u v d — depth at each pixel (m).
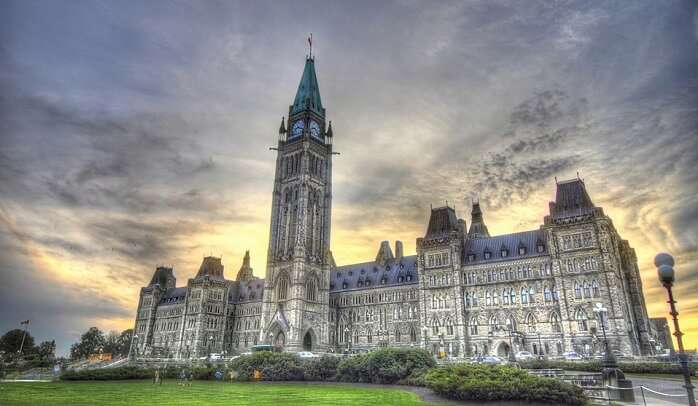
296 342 121.25
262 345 115.25
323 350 128.75
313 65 164.25
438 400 39.06
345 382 58.72
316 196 143.50
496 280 100.75
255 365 67.19
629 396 35.16
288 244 135.62
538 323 92.94
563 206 94.88
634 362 59.34
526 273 97.44
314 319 130.38
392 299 130.88
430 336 104.31
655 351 93.19
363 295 137.50
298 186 140.50
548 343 90.62
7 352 162.62
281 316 126.44
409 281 129.50
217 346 162.38
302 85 159.12
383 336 128.75
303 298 127.62
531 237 102.31
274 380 64.38
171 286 198.75
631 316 92.69
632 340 86.12
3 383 63.31
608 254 86.06
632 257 101.50
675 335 18.98
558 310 91.12
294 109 155.62
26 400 39.53
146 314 188.75
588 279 86.88
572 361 65.31
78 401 38.66
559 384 35.22
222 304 167.75
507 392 36.41
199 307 162.62
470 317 101.62
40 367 117.25
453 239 107.50
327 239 141.38
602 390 36.03
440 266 107.88
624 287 93.31
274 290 133.50
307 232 136.50
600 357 73.12
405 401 37.62
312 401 37.72
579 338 85.06
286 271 132.25
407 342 123.56
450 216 114.38
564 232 91.62
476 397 37.62
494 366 42.97
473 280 103.69
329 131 157.38
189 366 76.31
